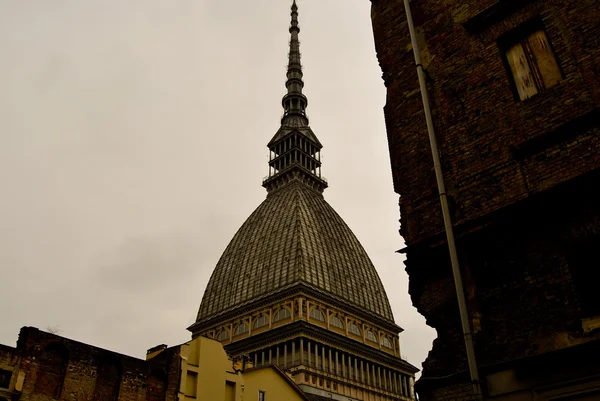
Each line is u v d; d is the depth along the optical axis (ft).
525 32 44.39
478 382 34.71
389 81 54.44
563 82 39.65
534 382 32.99
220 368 123.24
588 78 38.09
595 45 38.47
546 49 42.37
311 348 282.15
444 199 41.98
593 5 39.70
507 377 34.37
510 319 36.60
